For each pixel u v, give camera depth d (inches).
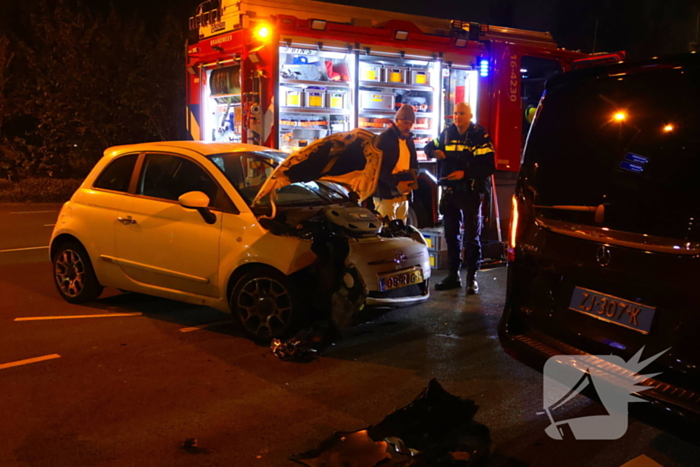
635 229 113.3
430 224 315.3
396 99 325.1
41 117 698.8
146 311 221.5
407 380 160.4
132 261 208.1
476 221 248.4
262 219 184.7
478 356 178.9
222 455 121.6
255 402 146.4
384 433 124.2
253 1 287.0
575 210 125.0
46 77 698.8
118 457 120.5
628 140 117.0
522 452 124.0
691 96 108.7
